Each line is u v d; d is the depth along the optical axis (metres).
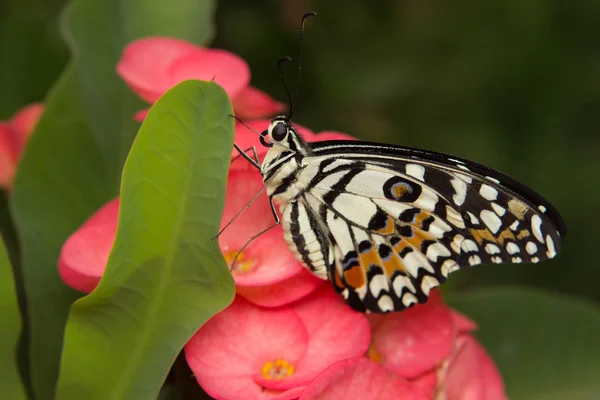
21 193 0.41
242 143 0.40
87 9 0.43
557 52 0.62
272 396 0.38
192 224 0.36
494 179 0.39
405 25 0.63
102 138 0.42
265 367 0.38
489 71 0.62
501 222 0.40
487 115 0.63
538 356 0.44
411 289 0.39
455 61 0.63
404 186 0.40
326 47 0.64
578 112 0.62
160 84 0.41
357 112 0.65
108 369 0.37
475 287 0.61
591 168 0.62
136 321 0.37
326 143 0.40
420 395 0.37
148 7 0.44
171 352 0.37
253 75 0.64
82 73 0.42
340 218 0.40
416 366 0.39
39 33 0.51
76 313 0.37
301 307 0.39
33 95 0.50
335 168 0.40
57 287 0.41
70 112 0.42
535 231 0.39
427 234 0.40
